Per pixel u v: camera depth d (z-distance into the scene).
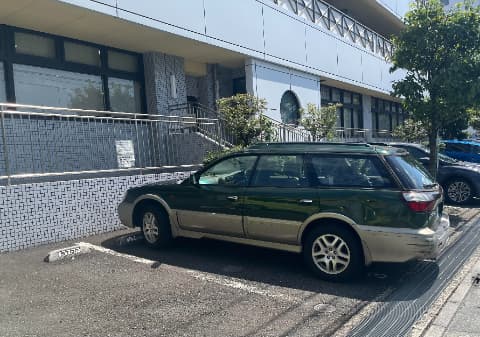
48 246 6.02
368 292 4.27
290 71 12.98
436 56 8.38
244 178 5.27
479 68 7.81
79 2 7.20
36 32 8.48
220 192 5.32
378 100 22.00
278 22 12.33
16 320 3.63
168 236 5.83
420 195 4.33
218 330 3.42
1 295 4.20
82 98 9.30
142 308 3.86
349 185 4.61
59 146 8.30
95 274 4.83
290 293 4.24
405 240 4.25
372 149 4.74
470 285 4.43
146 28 8.54
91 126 8.98
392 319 3.63
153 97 10.56
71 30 8.55
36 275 4.79
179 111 11.06
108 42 9.54
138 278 4.69
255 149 5.35
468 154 12.89
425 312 3.77
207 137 9.62
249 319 3.62
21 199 5.85
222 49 10.42
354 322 3.58
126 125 9.73
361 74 17.42
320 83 15.76
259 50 11.51
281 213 4.85
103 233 6.90
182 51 10.60
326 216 4.58
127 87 10.35
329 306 3.91
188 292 4.26
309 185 4.80
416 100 8.64
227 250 5.89
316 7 14.45
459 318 3.65
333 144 4.99
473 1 8.46
